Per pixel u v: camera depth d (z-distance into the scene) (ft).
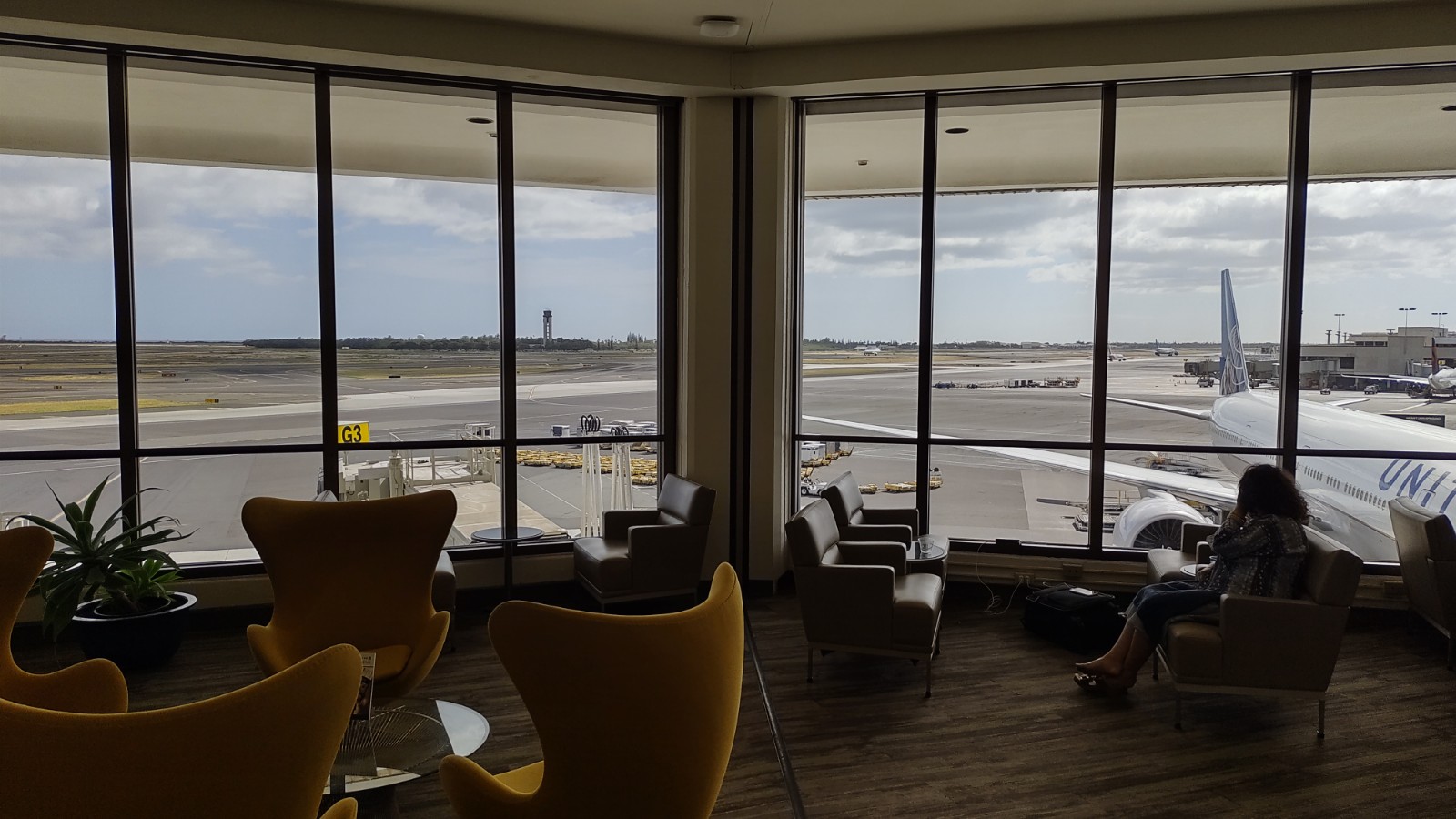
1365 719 13.66
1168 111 18.89
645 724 7.66
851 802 11.25
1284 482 13.85
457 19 17.37
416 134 19.02
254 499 12.83
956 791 11.51
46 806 5.50
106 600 15.51
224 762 5.80
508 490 20.06
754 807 11.13
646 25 17.78
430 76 18.54
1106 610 16.96
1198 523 18.06
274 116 18.10
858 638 14.97
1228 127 18.74
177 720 5.67
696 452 20.45
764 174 19.97
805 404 21.18
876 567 14.75
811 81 18.89
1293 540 13.35
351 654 6.55
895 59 18.43
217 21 16.10
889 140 20.29
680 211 20.70
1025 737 13.10
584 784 7.79
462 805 8.35
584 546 19.06
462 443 19.70
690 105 19.98
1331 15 16.57
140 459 17.79
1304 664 12.87
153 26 15.78
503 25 17.69
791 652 16.79
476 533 18.74
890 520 19.04
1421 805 11.05
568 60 18.16
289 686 6.05
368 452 19.07
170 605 15.88
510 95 19.31
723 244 20.08
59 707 9.71
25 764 5.47
